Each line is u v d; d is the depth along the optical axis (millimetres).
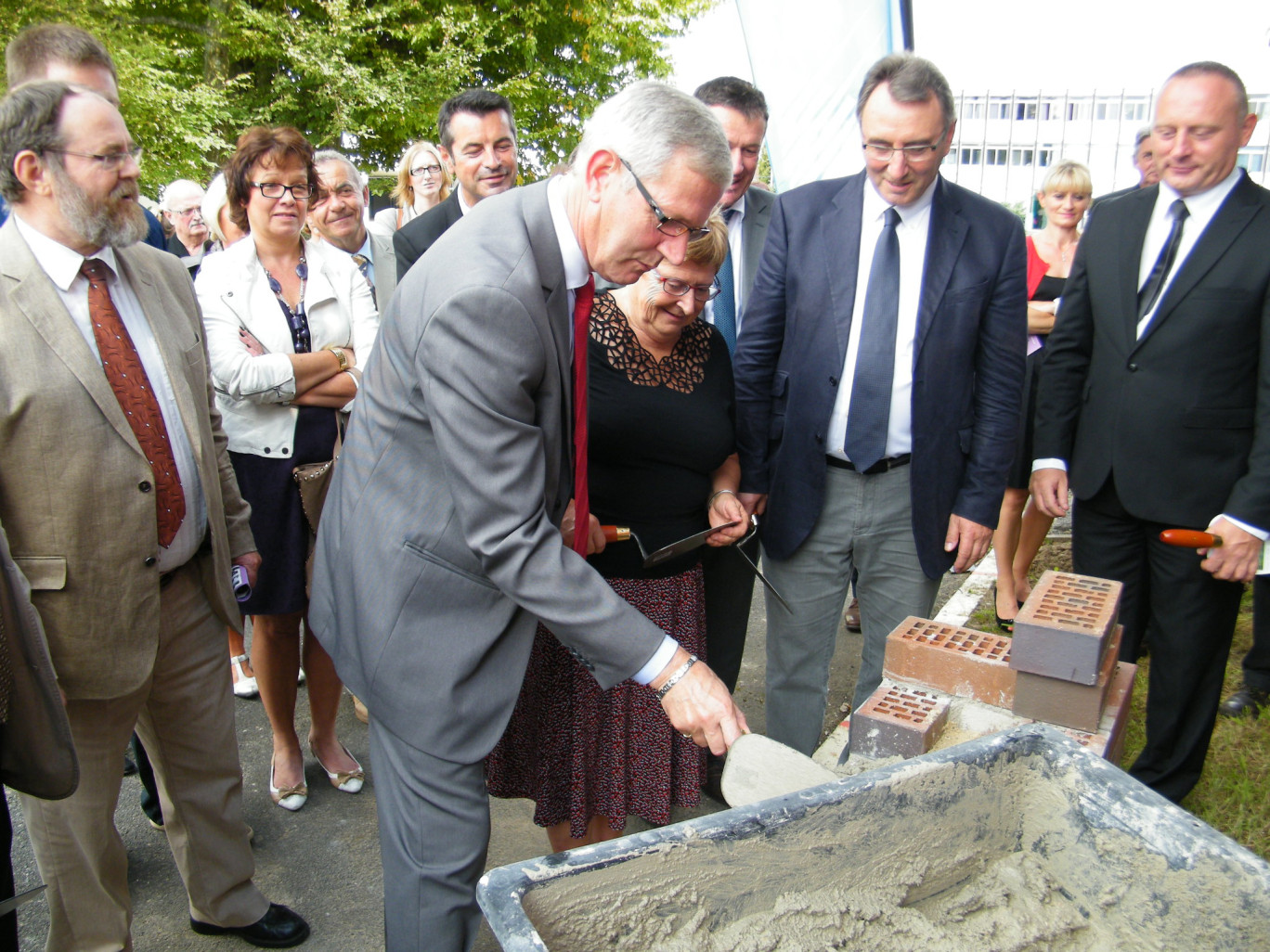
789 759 1433
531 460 1497
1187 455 2389
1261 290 2279
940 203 2365
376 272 3432
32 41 2389
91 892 1927
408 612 1592
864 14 3646
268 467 2570
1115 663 2143
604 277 1588
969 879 1332
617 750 2053
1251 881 1147
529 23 13227
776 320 2559
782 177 3916
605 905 1104
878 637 2596
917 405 2365
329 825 2715
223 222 3543
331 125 11578
